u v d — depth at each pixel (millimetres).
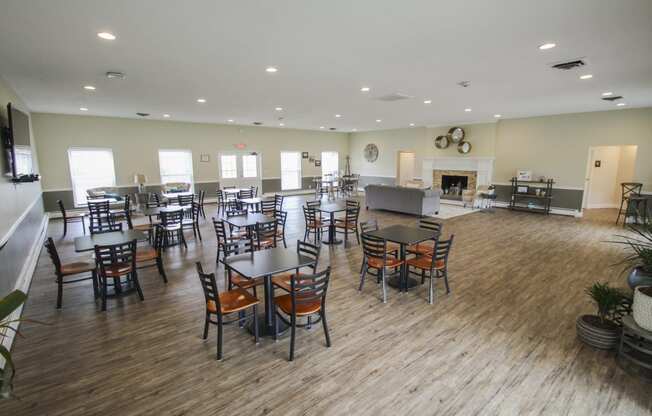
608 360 2691
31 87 5262
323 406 2227
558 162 9117
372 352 2830
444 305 3695
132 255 3777
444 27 2947
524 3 2494
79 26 2885
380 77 4746
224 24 2881
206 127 11055
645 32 3059
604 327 2861
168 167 10477
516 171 9938
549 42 3316
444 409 2191
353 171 15344
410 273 4680
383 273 3787
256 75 4633
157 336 3086
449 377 2508
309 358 2746
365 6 2549
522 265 5004
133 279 3824
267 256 3268
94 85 5184
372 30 3029
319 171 14438
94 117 9047
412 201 8852
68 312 3551
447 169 11695
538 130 9383
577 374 2525
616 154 10289
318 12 2652
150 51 3582
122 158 9586
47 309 3621
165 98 6352
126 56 3750
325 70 4375
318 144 14242
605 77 4738
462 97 6301
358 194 14000
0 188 3676
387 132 13625
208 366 2646
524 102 6895
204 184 11227
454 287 4188
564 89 5566
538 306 3664
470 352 2822
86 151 9078
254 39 3246
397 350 2855
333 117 9445
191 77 4719
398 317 3430
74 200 8984
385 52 3650
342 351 2844
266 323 3203
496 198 10422
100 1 2426
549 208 9305
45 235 6883
